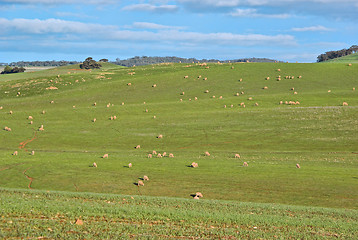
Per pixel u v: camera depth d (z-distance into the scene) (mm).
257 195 61125
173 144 110250
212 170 77062
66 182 68688
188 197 60250
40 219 32594
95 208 38031
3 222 30703
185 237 32219
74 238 29016
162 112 145000
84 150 104812
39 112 146750
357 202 57750
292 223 39094
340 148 101562
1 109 164375
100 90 196625
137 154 98188
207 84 193625
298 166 79438
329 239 34656
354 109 132750
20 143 111500
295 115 130500
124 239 29906
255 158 91312
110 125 130125
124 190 63969
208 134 117688
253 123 125750
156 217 37094
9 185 66938
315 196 60469
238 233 34375
